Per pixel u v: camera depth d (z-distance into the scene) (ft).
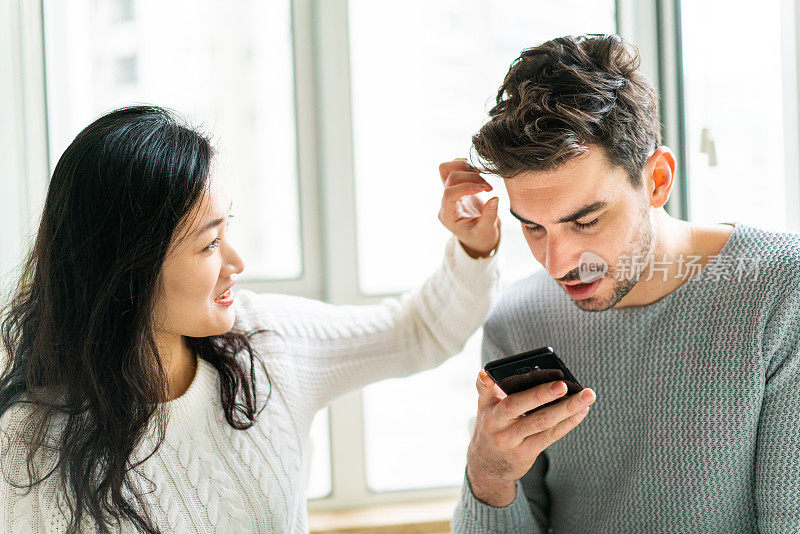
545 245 3.03
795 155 3.56
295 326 3.50
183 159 2.75
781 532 2.99
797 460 2.97
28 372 2.89
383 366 3.69
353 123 5.83
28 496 2.83
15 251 5.01
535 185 2.82
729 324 3.10
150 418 2.93
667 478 3.23
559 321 3.52
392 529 5.53
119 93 5.86
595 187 2.80
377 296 5.93
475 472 3.24
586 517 3.51
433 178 6.10
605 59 2.92
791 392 2.99
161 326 2.91
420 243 6.12
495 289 3.62
